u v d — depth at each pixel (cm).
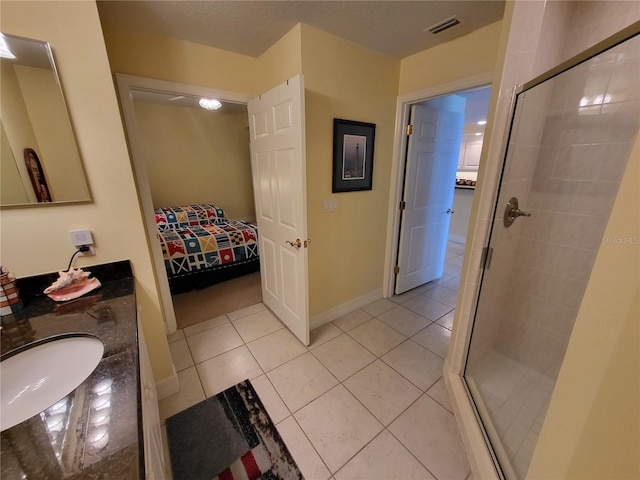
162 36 176
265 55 203
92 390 71
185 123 462
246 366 192
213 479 124
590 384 51
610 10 122
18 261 117
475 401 151
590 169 132
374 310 265
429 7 150
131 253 139
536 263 157
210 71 197
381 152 239
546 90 129
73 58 112
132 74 172
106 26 159
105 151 124
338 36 184
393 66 222
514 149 131
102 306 114
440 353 204
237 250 335
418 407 158
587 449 51
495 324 173
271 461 131
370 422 149
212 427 148
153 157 445
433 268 323
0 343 91
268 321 246
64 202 120
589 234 138
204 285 319
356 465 128
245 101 216
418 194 271
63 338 96
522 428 127
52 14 106
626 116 119
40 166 114
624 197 44
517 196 144
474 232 144
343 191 221
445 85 199
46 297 121
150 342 156
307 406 159
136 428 60
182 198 481
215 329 235
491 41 171
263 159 211
